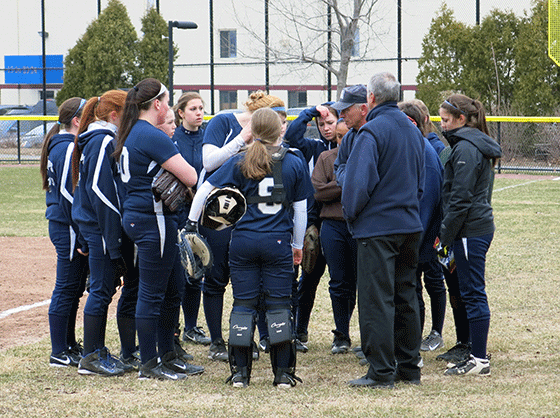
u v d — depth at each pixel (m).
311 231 20.39
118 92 18.08
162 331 18.16
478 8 91.69
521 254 34.31
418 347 17.19
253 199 16.69
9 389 16.66
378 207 16.23
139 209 16.81
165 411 15.00
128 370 18.55
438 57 87.19
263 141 16.97
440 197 18.75
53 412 14.95
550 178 74.88
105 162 17.00
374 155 16.02
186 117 21.91
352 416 14.48
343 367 19.09
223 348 20.12
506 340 20.89
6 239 41.03
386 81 16.59
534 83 81.19
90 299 17.84
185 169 16.67
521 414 14.37
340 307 20.52
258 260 16.86
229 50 106.00
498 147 17.80
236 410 15.01
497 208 51.56
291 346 16.89
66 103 18.81
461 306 19.45
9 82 130.00
